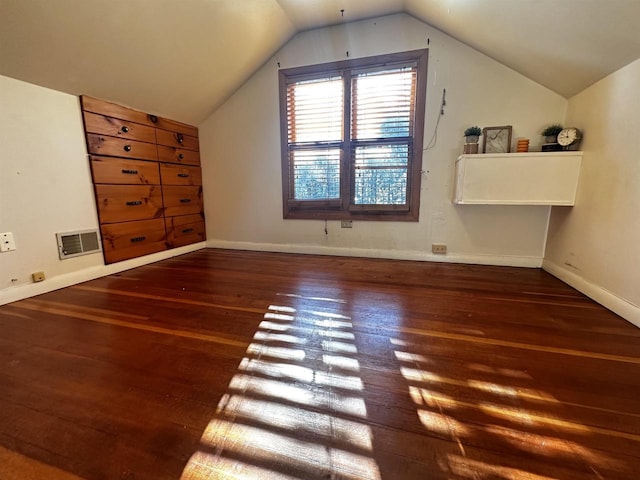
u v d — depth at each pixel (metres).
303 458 0.77
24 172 1.89
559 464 0.75
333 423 0.89
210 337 1.40
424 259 2.85
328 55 2.80
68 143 2.12
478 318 1.58
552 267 2.38
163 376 1.12
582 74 1.92
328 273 2.44
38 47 1.71
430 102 2.60
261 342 1.36
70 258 2.17
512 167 2.21
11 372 1.14
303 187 3.13
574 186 2.11
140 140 2.67
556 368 1.15
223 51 2.53
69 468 0.74
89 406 0.96
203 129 3.36
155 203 2.87
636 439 0.82
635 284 1.53
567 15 1.51
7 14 1.48
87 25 1.74
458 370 1.14
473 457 0.77
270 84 3.03
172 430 0.86
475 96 2.48
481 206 2.63
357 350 1.29
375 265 2.69
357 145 2.88
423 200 2.76
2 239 1.80
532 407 0.94
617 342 1.33
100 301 1.86
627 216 1.60
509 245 2.62
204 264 2.77
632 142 1.59
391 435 0.84
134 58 2.13
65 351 1.29
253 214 3.36
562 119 2.31
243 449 0.80
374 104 2.77
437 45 2.51
